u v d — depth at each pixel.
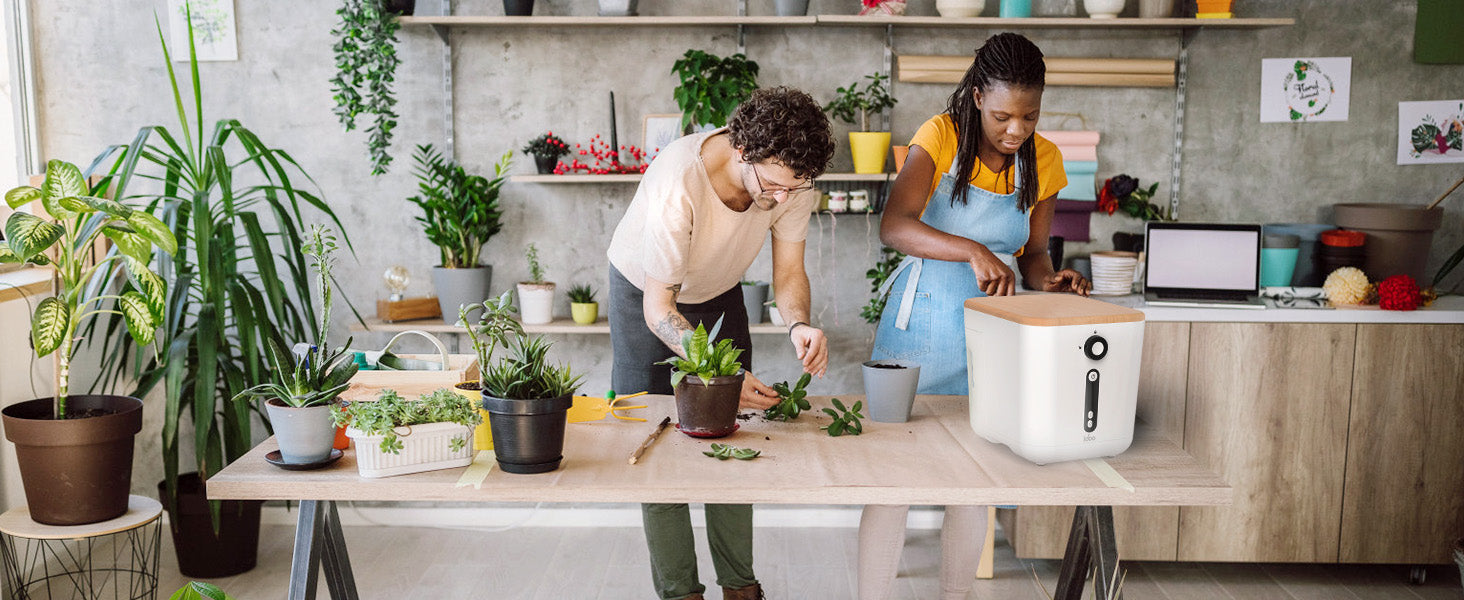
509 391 1.76
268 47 3.73
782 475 1.78
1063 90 3.74
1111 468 1.83
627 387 2.62
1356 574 3.46
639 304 2.55
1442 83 3.71
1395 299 3.16
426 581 3.33
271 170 3.79
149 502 2.90
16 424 2.61
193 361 3.30
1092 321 1.82
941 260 2.51
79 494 2.67
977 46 3.72
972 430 2.08
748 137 1.94
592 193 3.82
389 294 3.85
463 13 3.71
